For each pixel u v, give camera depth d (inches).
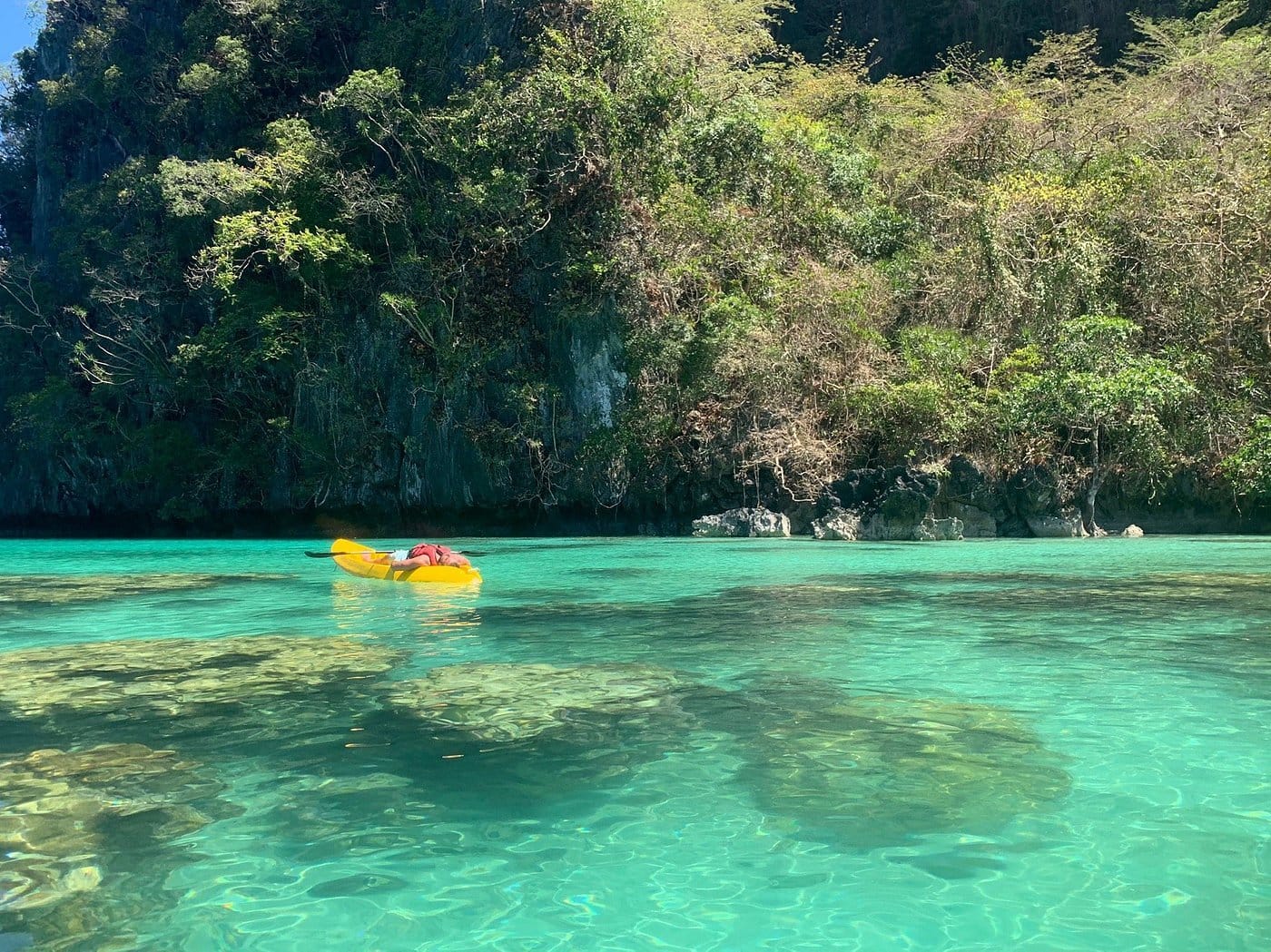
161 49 1429.6
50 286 1471.5
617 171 960.3
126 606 366.3
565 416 969.5
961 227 949.2
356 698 202.4
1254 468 712.4
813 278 912.3
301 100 1295.5
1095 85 1149.1
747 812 130.6
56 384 1327.5
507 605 356.2
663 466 920.9
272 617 329.4
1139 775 144.5
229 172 1139.3
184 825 127.7
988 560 533.0
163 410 1280.8
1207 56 1027.3
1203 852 115.0
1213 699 193.3
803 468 843.4
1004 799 134.6
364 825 127.7
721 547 677.9
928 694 200.1
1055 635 273.3
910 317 938.1
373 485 1079.0
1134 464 778.8
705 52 1077.1
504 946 93.1
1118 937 93.6
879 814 129.2
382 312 1063.0
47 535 1435.8
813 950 91.8
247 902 103.9
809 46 1589.6
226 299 1159.6
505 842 121.1
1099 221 877.8
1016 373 817.5
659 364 913.5
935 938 93.7
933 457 802.8
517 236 1000.2
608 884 108.2
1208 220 835.4
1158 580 419.5
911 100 1251.2
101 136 1526.8
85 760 158.7
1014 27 1439.5
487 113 996.6
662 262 946.7
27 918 99.8
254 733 174.4
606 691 206.7
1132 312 863.1
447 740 169.3
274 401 1181.7
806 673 223.1
